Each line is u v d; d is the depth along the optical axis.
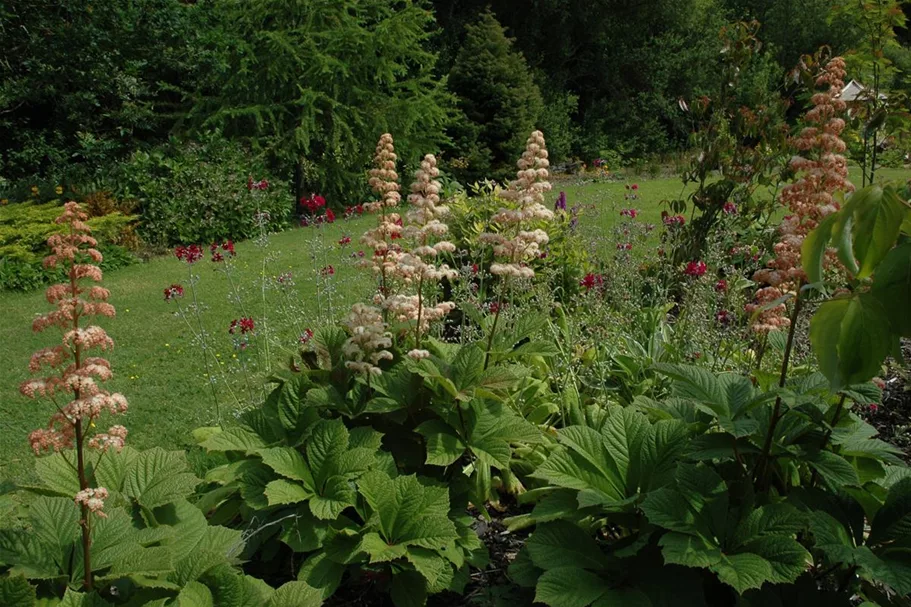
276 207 13.34
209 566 2.31
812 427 2.52
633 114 27.58
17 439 4.85
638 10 28.12
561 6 26.75
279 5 15.64
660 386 3.99
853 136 5.94
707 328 4.55
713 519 2.32
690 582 2.37
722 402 2.65
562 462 2.67
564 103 25.84
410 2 16.45
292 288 6.37
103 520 2.35
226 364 5.94
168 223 11.84
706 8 30.11
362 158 16.30
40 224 9.92
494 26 20.06
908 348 4.89
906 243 1.43
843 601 2.29
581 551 2.52
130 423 4.93
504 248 3.22
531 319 3.47
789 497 2.45
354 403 3.21
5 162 14.47
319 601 2.29
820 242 1.54
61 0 13.93
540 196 3.24
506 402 3.47
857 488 2.40
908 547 2.15
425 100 16.72
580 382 4.05
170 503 2.64
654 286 5.36
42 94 14.51
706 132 6.55
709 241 5.57
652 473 2.64
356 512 2.98
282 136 15.07
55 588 2.22
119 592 2.31
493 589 2.79
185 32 15.02
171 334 6.90
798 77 6.27
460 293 5.27
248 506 2.98
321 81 15.84
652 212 11.73
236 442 2.98
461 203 7.04
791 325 2.46
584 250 6.54
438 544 2.63
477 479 3.11
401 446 3.22
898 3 5.90
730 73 6.58
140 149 14.32
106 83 14.38
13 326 7.63
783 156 6.41
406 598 2.62
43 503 2.40
